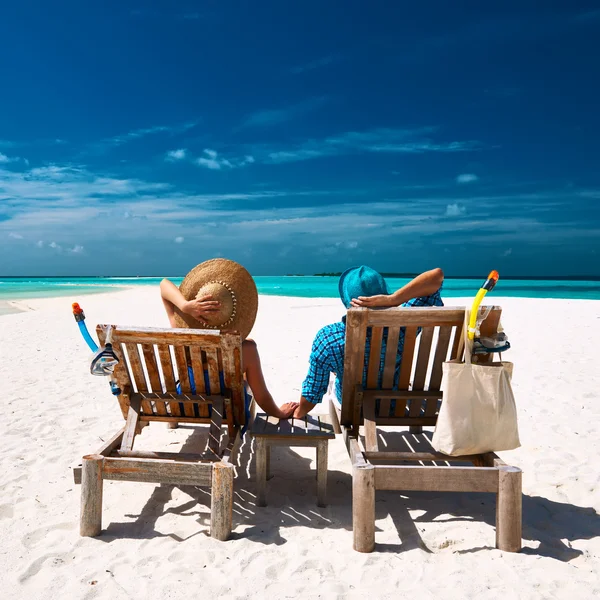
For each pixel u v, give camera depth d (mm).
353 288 3334
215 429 3248
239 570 2568
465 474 2779
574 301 16750
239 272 3525
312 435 3238
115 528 3021
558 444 4344
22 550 2771
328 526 3059
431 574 2539
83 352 9125
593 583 2457
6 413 5348
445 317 3000
